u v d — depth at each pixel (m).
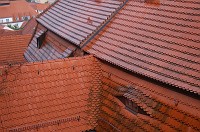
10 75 16.50
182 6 16.55
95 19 20.88
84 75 18.11
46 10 27.62
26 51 28.23
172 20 16.31
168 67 14.43
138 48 16.55
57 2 27.48
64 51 21.67
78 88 17.69
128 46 17.16
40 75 17.16
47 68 17.44
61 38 23.12
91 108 17.50
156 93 14.90
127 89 16.30
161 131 14.05
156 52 15.55
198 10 15.67
